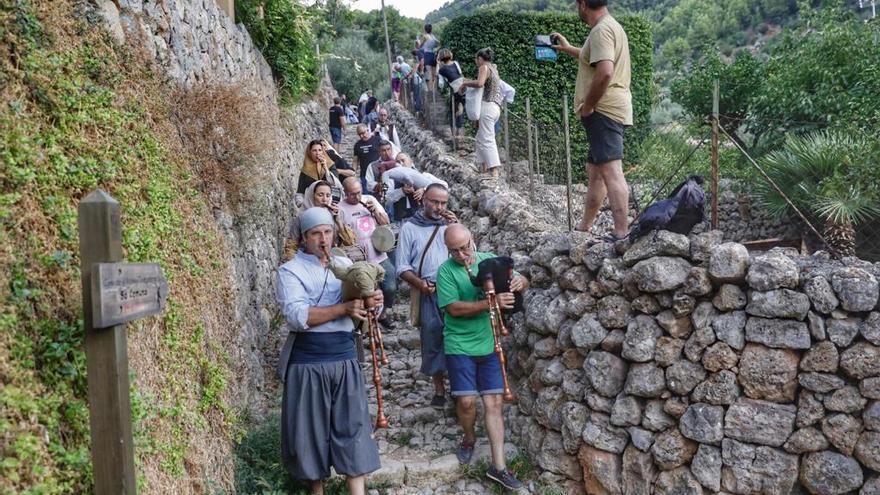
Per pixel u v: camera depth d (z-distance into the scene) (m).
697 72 12.13
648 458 4.06
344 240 5.44
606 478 4.16
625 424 4.12
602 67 4.31
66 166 2.71
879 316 3.50
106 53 3.47
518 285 4.33
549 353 4.64
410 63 31.75
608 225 8.00
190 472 3.36
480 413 5.24
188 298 3.69
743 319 3.82
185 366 3.48
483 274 4.21
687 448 3.95
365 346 6.42
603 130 4.56
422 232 5.02
